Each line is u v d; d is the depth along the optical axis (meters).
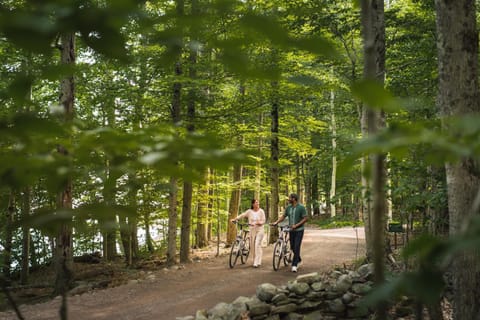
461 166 3.84
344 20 9.46
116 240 16.14
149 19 0.61
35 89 10.21
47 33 0.54
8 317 6.56
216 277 9.29
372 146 0.59
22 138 0.78
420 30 9.54
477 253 3.53
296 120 15.13
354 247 13.30
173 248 11.59
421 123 0.82
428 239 0.52
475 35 3.82
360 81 0.51
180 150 0.78
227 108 11.98
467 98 3.73
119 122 10.11
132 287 8.62
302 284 6.48
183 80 9.74
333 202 7.95
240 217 10.71
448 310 4.76
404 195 6.02
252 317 6.06
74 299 7.79
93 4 0.59
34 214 0.79
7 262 8.41
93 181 0.88
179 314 6.78
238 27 0.57
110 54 0.65
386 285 0.54
